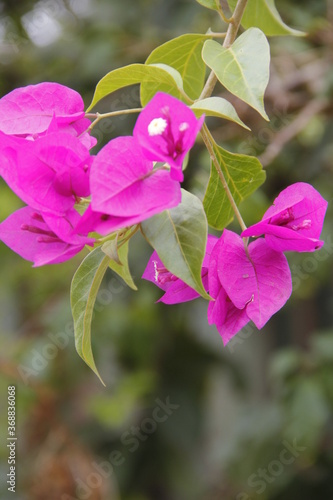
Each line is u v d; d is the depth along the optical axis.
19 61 1.40
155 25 1.33
